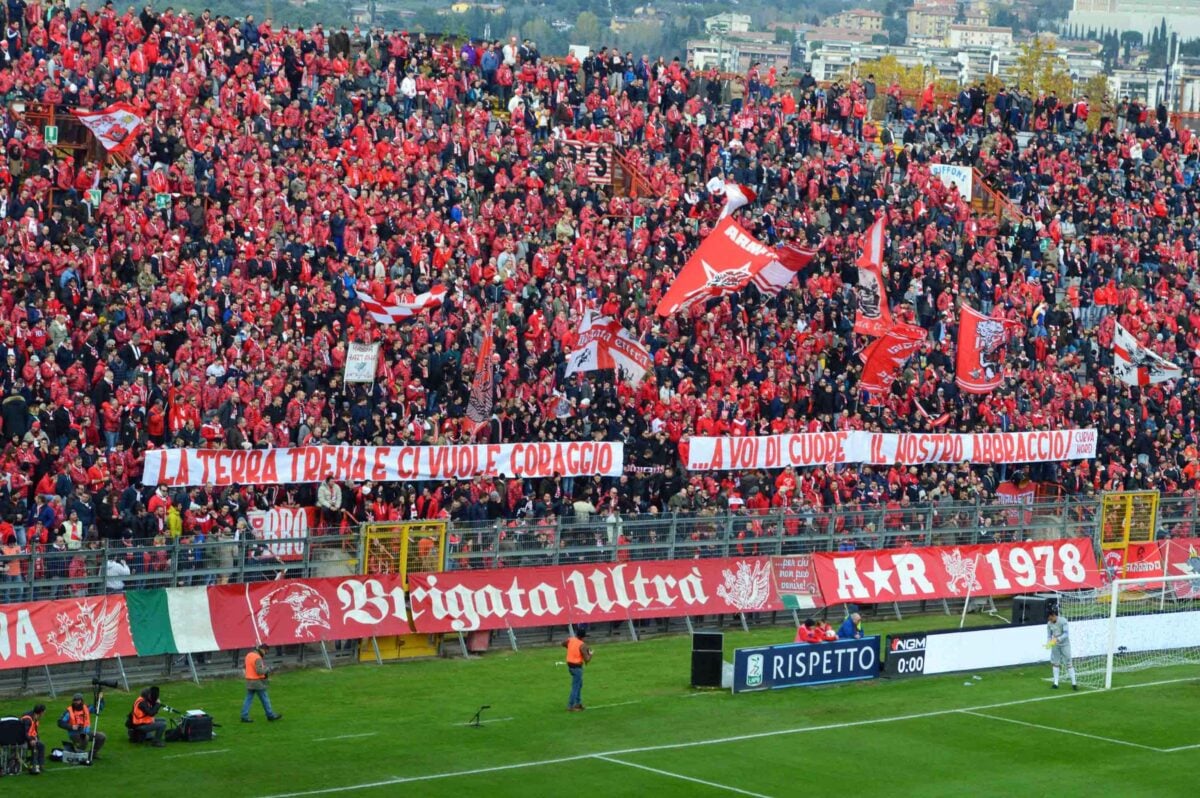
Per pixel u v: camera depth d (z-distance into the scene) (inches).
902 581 3284.9
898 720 2591.0
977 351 3715.6
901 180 4500.5
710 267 3430.1
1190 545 3673.7
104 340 2910.9
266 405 2925.7
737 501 3225.9
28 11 3545.8
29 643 2458.2
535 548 2970.0
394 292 3228.3
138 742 2288.4
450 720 2468.0
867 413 3597.4
